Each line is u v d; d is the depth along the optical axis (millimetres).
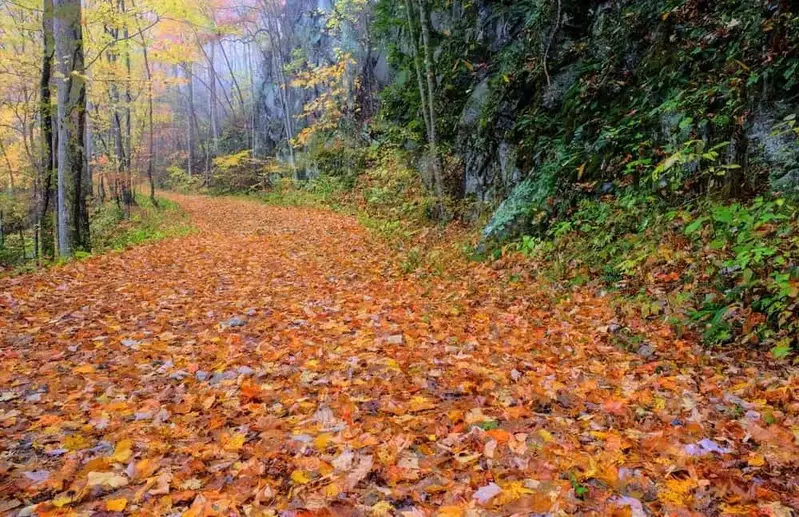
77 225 10969
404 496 2357
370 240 11719
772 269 4492
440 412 3260
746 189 5766
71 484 2451
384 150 18484
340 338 4992
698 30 7129
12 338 5031
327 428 3041
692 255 5422
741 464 2562
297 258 10195
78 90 10633
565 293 6176
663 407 3275
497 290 6699
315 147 26922
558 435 2924
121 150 22656
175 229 16469
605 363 4188
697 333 4547
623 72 8359
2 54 12789
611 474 2453
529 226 8234
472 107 12062
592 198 7648
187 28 26016
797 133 5434
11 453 2762
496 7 12781
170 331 5352
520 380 3832
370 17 23609
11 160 18578
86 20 13523
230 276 8422
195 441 2922
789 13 5730
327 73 25078
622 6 8945
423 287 7191
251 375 3990
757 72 5902
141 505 2293
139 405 3475
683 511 2160
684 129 6609
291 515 2174
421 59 14570
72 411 3395
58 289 7344
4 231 19188
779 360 3840
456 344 4797
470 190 11516
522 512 2168
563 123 9117
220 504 2242
